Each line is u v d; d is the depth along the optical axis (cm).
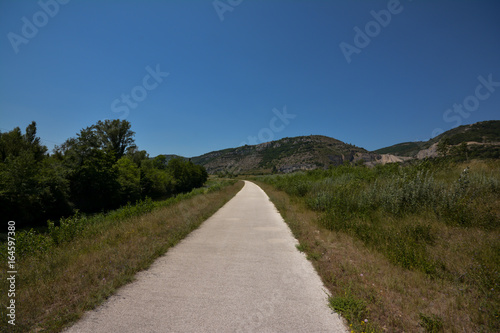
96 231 766
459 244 516
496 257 427
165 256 540
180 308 316
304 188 1684
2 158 2442
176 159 5709
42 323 277
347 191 1066
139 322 283
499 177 882
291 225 849
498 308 295
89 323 281
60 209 2209
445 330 265
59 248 588
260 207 1451
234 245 631
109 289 358
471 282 379
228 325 277
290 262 500
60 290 351
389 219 752
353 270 427
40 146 3188
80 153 2561
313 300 338
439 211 706
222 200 1720
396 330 265
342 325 278
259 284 392
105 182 2719
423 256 454
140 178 3669
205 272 445
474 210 651
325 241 632
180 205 1305
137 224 806
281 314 301
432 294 347
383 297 334
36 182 1980
